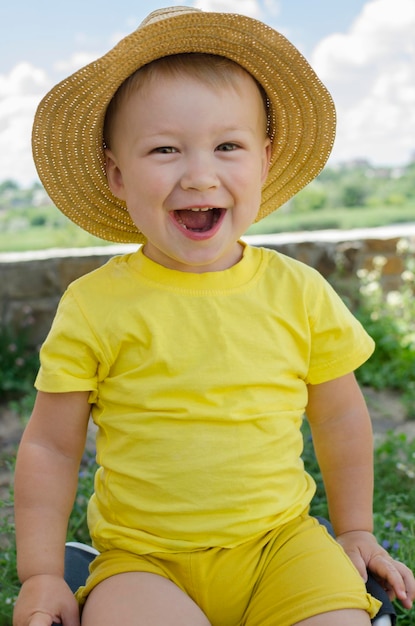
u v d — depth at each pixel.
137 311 1.70
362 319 5.14
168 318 1.69
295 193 2.02
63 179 1.89
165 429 1.63
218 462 1.61
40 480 1.68
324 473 1.86
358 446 1.84
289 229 10.30
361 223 10.50
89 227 1.99
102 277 1.78
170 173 1.60
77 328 1.70
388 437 3.38
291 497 1.68
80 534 2.53
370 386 4.71
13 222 10.30
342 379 1.84
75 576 1.80
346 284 5.50
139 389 1.65
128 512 1.64
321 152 1.95
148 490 1.62
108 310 1.71
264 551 1.62
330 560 1.58
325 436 1.85
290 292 1.78
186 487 1.61
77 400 1.72
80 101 1.74
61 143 1.82
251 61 1.75
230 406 1.64
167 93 1.61
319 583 1.54
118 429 1.67
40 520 1.66
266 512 1.62
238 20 1.66
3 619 2.16
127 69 1.65
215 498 1.60
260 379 1.67
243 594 1.60
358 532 1.79
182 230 1.63
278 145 1.93
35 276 5.04
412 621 2.09
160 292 1.72
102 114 1.74
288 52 1.75
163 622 1.48
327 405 1.84
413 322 5.39
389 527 2.43
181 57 1.67
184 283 1.73
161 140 1.60
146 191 1.62
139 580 1.56
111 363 1.69
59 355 1.70
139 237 2.03
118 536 1.63
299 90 1.83
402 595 1.64
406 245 5.55
